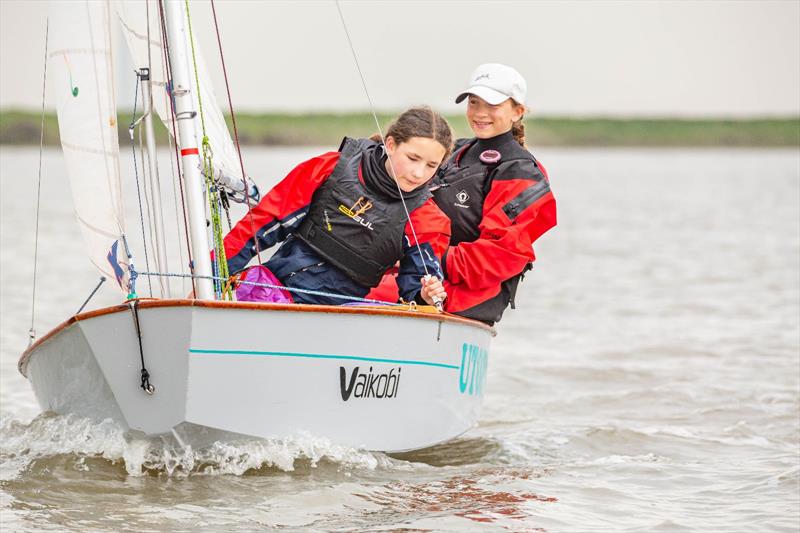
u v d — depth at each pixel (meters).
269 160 84.50
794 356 21.19
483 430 15.55
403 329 11.98
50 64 11.28
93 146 11.20
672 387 18.38
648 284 31.28
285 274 12.23
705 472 13.20
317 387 11.40
